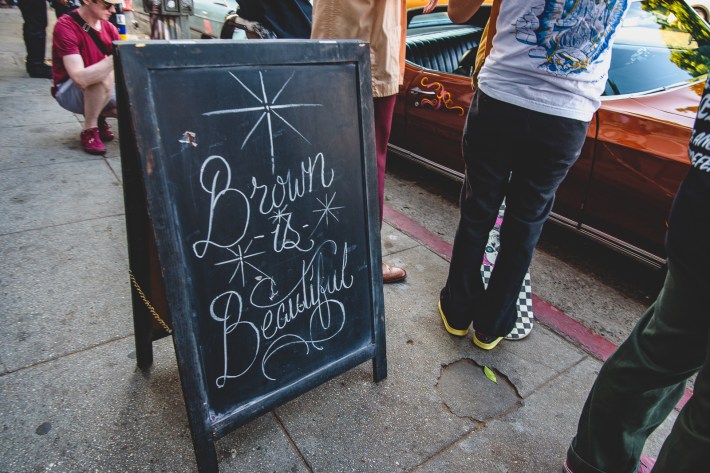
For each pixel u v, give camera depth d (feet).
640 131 7.97
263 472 4.85
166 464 4.79
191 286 4.21
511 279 6.23
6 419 5.05
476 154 5.81
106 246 8.25
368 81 5.05
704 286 3.18
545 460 5.33
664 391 4.16
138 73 3.58
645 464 5.18
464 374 6.49
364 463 5.05
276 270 4.80
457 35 12.34
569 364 6.88
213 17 21.26
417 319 7.48
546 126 5.16
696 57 8.51
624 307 8.57
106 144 12.94
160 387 5.64
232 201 4.32
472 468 5.13
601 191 8.66
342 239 5.31
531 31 4.96
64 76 11.76
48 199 9.67
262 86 4.29
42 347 6.01
